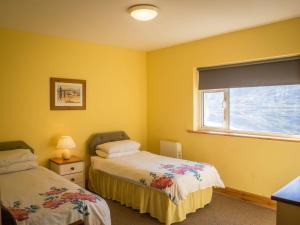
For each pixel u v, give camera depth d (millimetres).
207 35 3930
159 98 4949
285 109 3492
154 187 2998
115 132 4590
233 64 3916
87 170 4336
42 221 1952
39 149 3811
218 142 4016
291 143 3264
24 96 3652
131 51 4914
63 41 4012
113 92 4660
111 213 3301
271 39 3391
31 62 3705
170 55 4699
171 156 4539
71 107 4109
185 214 3086
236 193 3822
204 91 4391
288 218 1535
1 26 3396
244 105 3902
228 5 2723
